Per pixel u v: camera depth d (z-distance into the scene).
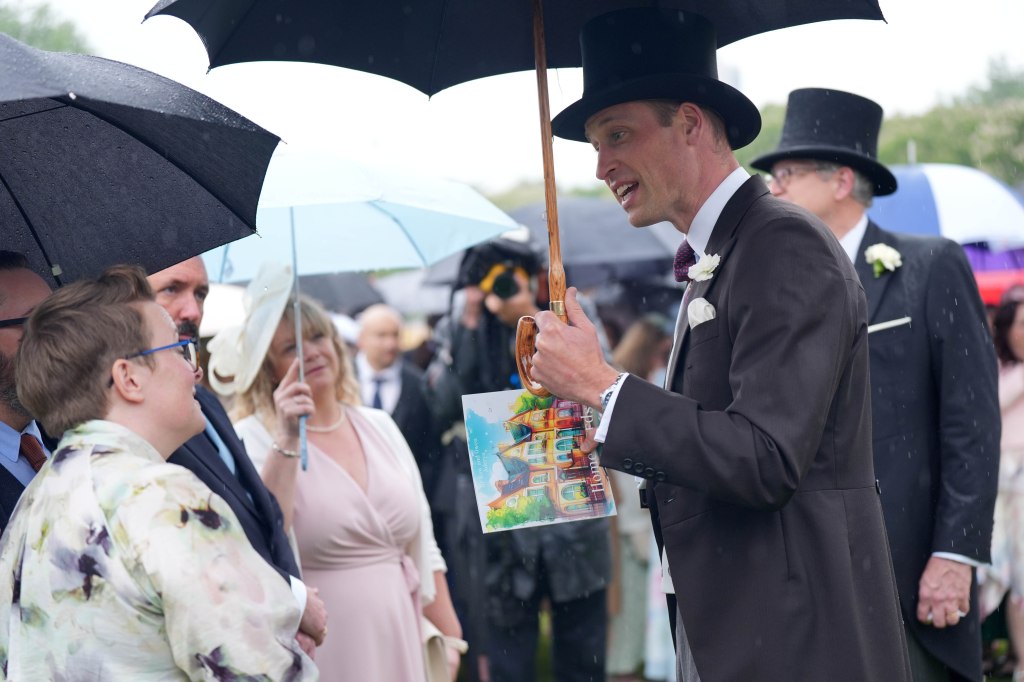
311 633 3.18
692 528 2.79
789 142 4.51
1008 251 7.54
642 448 2.61
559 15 3.28
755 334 2.66
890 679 2.74
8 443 2.83
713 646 2.74
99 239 3.01
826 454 2.78
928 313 4.06
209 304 6.20
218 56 3.16
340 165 3.96
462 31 3.31
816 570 2.72
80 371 2.38
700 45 3.00
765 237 2.74
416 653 4.17
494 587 5.75
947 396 4.02
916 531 4.00
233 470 3.33
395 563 4.20
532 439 2.98
